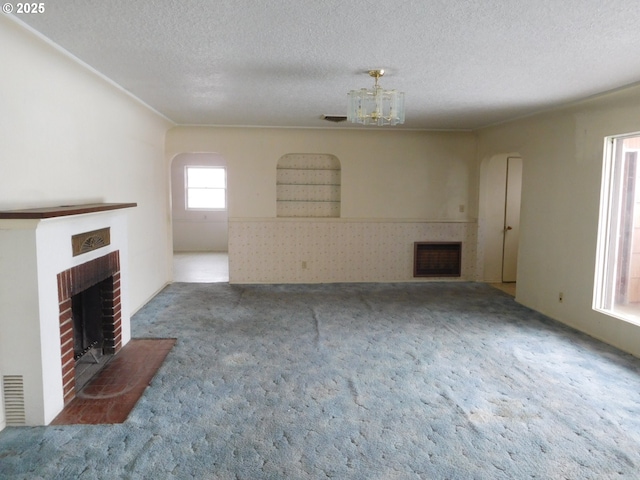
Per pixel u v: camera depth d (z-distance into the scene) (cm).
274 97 420
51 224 253
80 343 339
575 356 360
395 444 237
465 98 412
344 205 634
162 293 568
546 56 285
